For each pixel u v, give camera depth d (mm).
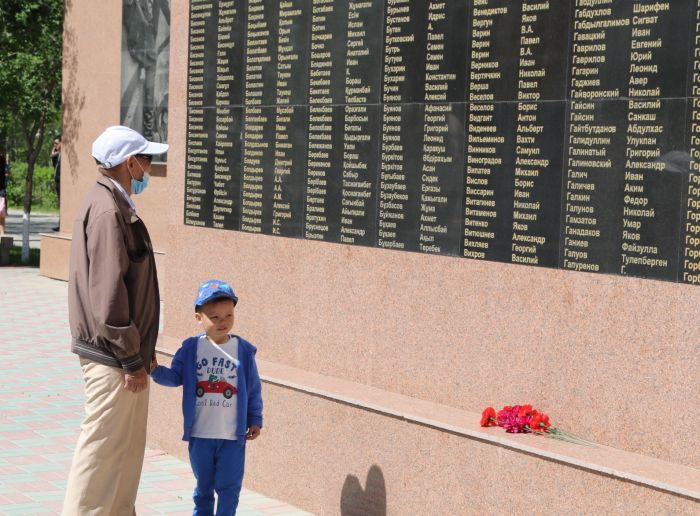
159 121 14812
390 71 6008
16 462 6793
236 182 7211
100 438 4977
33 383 9320
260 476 6336
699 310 4500
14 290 15812
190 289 7648
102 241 4840
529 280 5227
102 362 4941
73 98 16797
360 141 6223
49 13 20344
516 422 5035
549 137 5129
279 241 6852
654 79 4664
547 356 5133
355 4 6242
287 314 6781
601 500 4453
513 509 4836
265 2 6941
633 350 4754
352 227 6297
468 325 5551
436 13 5723
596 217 4914
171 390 7078
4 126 22281
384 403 5664
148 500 6090
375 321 6129
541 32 5164
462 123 5574
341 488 5785
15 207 39531
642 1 4703
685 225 4551
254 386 5445
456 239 5621
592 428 4926
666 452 4625
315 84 6547
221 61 7328
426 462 5281
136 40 15188
